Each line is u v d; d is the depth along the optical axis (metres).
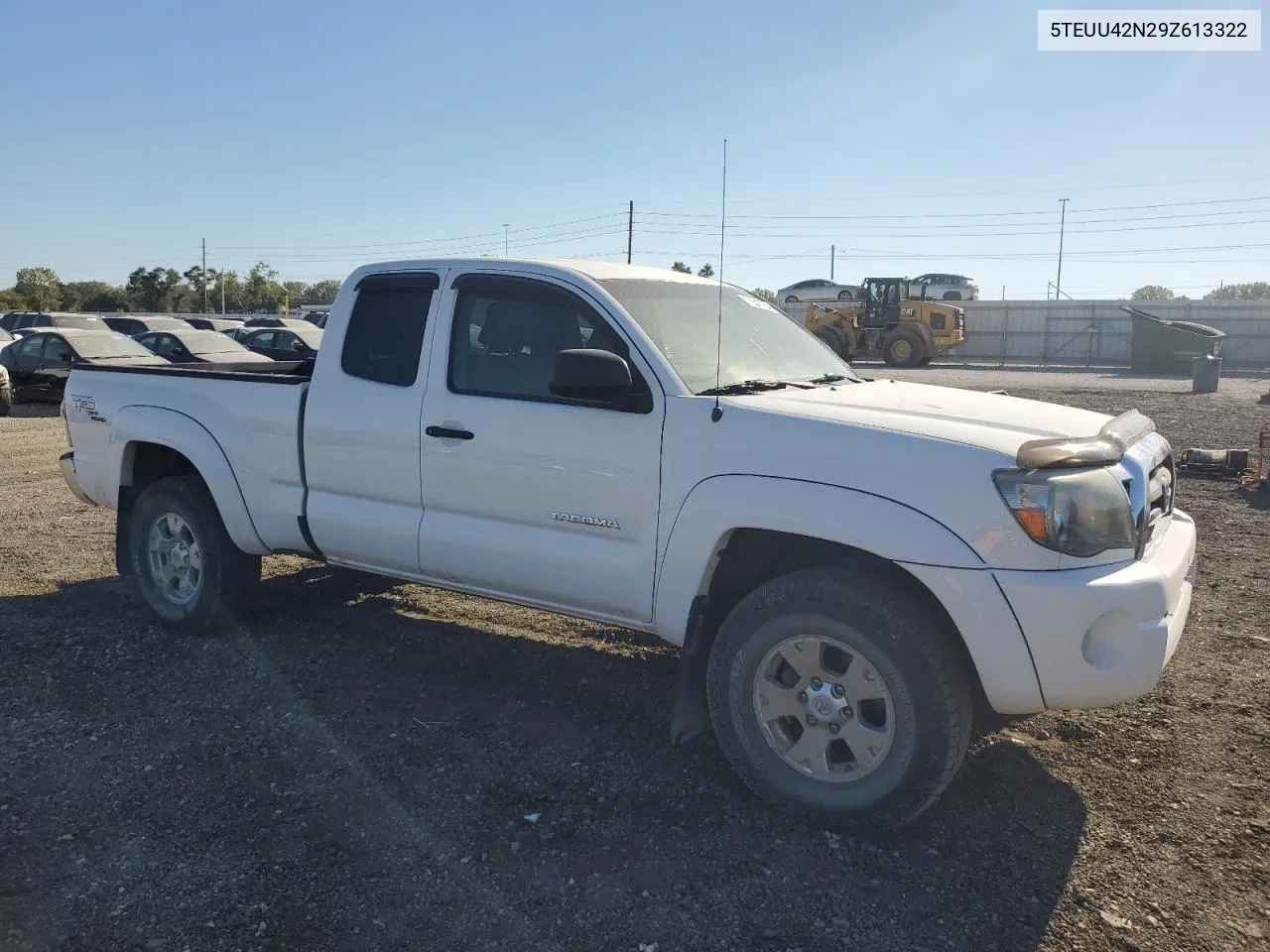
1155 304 36.53
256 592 5.50
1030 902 3.10
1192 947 2.88
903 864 3.32
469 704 4.58
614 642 5.41
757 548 3.92
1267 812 3.60
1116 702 3.27
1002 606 3.23
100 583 6.50
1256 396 19.94
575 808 3.65
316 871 3.24
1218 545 7.32
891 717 3.36
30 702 4.57
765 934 2.95
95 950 2.85
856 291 42.66
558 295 4.26
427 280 4.64
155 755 4.05
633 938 2.93
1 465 11.73
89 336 19.94
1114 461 3.46
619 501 3.95
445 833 3.48
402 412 4.55
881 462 3.42
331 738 4.22
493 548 4.30
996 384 23.75
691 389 3.94
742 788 3.82
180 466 5.75
